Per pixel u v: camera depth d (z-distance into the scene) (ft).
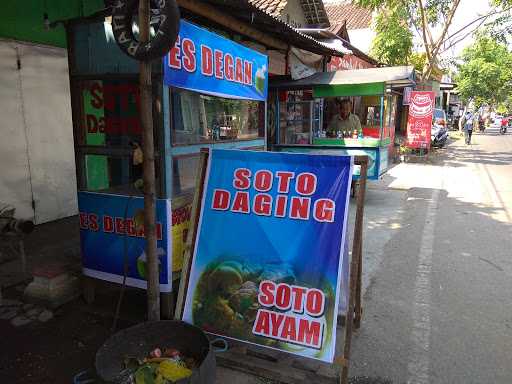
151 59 8.61
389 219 22.67
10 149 18.58
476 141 77.56
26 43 18.95
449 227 21.07
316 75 27.48
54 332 11.21
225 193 10.21
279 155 9.83
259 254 9.69
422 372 9.62
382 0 44.52
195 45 11.35
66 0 18.60
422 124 46.37
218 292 9.93
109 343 8.90
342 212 9.20
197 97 12.39
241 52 13.93
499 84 102.78
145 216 9.59
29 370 9.69
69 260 14.03
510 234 19.86
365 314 12.22
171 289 11.22
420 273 15.23
